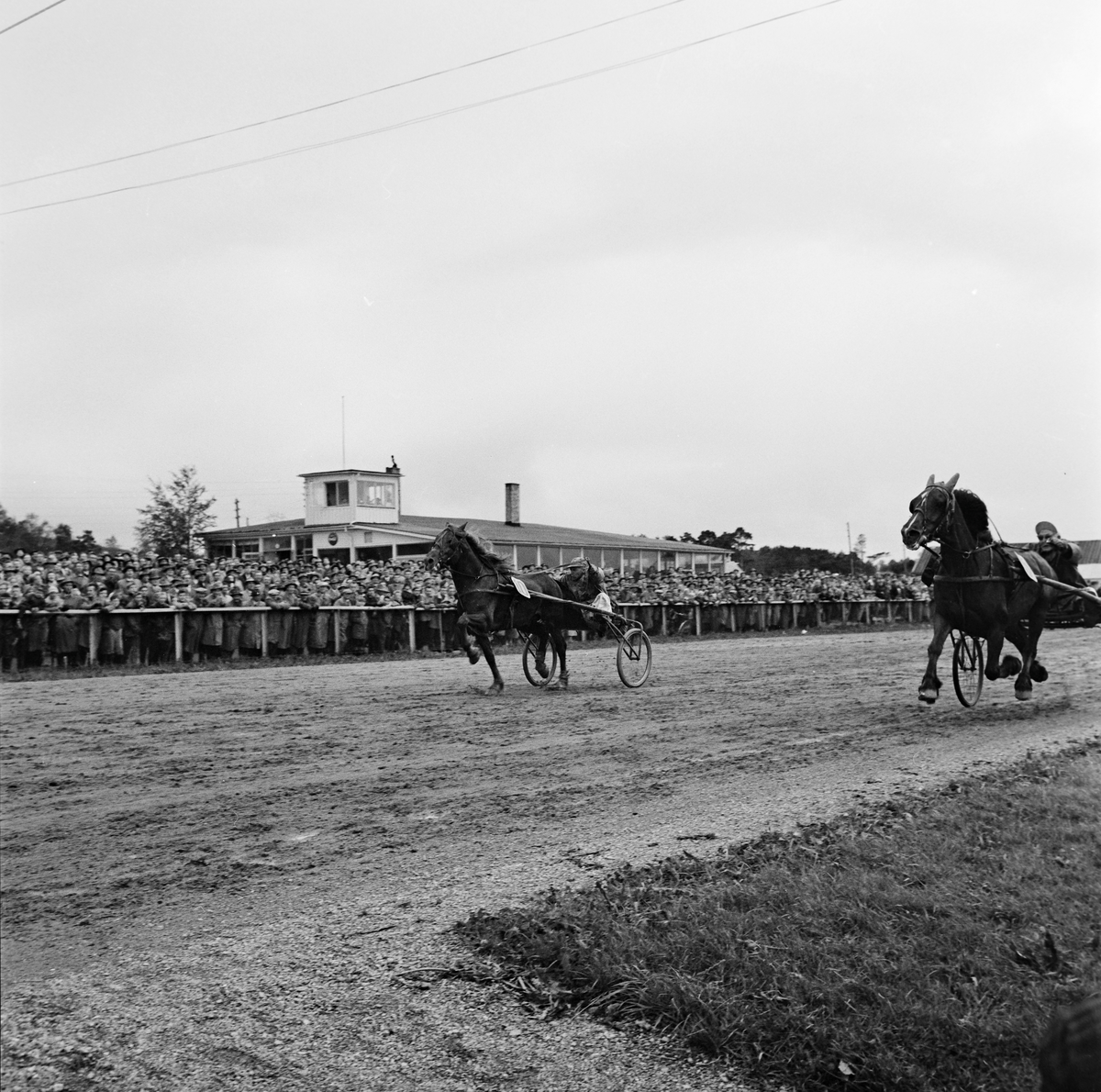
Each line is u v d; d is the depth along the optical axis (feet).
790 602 110.93
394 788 23.57
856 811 20.80
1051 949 13.30
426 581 81.61
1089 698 40.57
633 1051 11.55
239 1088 10.89
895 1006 11.85
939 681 35.81
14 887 16.62
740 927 13.87
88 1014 12.38
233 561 84.12
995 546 35.19
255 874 17.33
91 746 28.96
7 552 73.15
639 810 21.48
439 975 13.34
